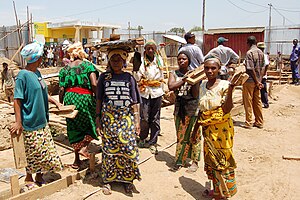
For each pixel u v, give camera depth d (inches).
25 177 187.6
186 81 177.3
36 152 163.5
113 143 169.5
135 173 172.2
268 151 244.4
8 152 236.5
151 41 234.5
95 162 208.8
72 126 199.9
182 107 195.9
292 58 634.2
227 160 154.8
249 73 291.7
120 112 167.3
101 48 168.2
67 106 187.2
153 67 235.6
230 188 157.2
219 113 151.6
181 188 182.4
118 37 187.5
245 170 208.5
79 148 201.2
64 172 196.4
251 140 271.1
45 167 167.9
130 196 171.3
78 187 176.9
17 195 155.9
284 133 293.3
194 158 204.2
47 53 974.4
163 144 257.8
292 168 211.6
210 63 150.9
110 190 173.2
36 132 162.4
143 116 237.1
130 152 168.1
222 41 321.7
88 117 199.5
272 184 188.2
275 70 762.2
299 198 172.6
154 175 198.5
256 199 171.0
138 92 174.6
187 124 197.8
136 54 233.0
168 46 1031.6
